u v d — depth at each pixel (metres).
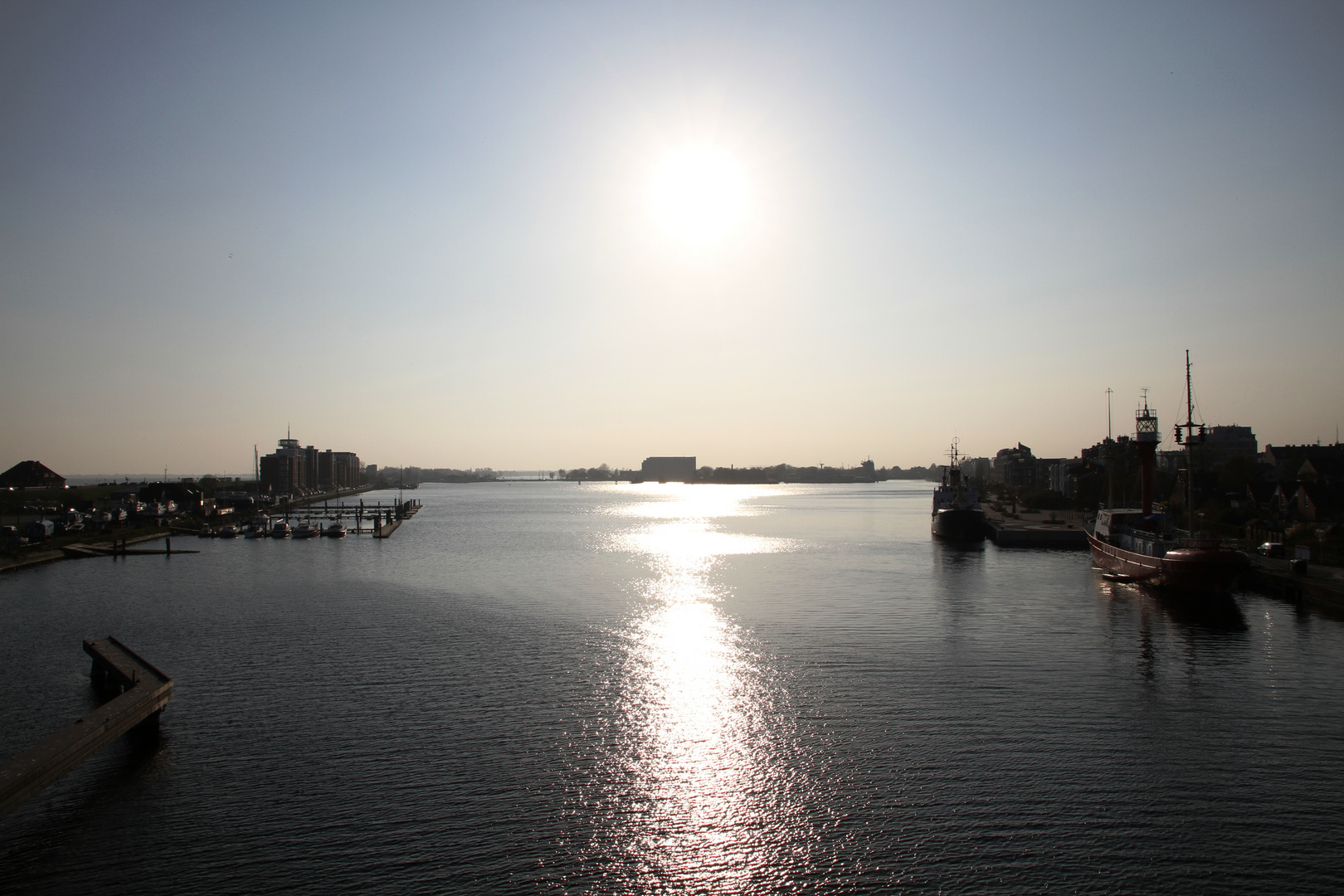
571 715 39.50
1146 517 86.38
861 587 80.06
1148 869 25.50
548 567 100.00
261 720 38.94
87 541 127.06
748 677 45.78
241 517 187.88
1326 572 73.25
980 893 24.41
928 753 34.38
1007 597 73.44
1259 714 39.12
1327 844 26.95
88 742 31.33
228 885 25.08
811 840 27.53
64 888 25.02
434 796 30.75
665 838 27.70
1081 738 36.12
